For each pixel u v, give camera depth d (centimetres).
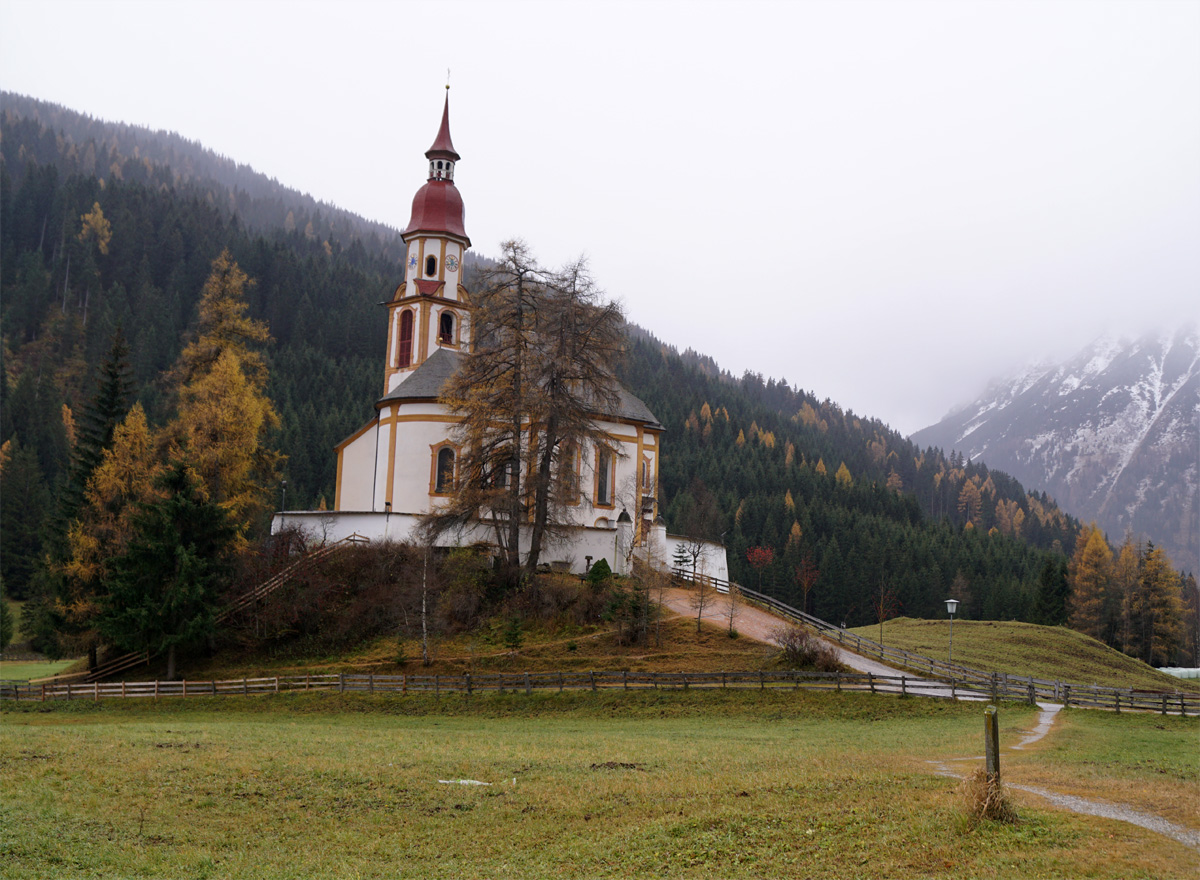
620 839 2169
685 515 14238
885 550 14150
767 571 13400
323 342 19488
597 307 6038
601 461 7188
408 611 5850
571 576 6444
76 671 6331
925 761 2886
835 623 13000
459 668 5341
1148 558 12362
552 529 6288
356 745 3391
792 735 3744
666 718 4419
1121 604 12694
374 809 2534
